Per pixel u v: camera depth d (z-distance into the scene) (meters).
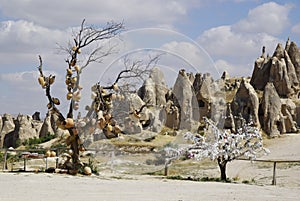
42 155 26.55
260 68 57.75
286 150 39.56
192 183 20.75
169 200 14.80
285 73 54.84
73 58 22.25
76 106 22.20
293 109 50.94
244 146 24.77
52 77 22.44
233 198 16.03
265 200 16.02
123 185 18.64
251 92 48.38
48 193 15.38
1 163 27.70
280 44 57.69
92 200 14.15
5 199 13.82
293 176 26.03
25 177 19.81
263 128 47.97
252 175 26.78
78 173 22.34
